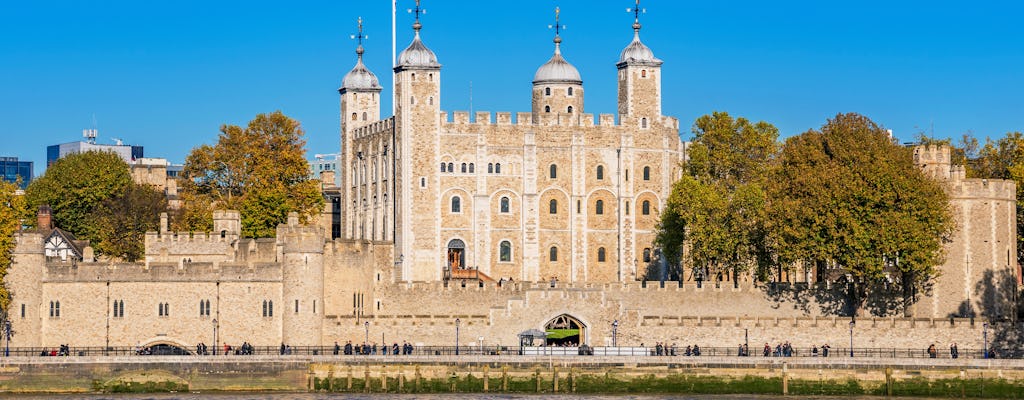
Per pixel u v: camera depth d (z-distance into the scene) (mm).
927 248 141750
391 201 184250
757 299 152500
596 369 132250
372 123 191250
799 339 141125
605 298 143125
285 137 185125
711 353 139250
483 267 181625
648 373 132250
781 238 145875
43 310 139500
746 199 159000
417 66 180500
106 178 184125
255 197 177125
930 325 140125
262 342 139750
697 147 179625
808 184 146000
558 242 183375
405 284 153875
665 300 153125
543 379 132250
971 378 131250
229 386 132000
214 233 150750
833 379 131875
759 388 131875
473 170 181750
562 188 183625
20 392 131000
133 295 139875
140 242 170875
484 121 182250
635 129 185500
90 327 139625
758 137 180125
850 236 142000
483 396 130500
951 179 147500
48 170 189750
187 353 135750
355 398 129500
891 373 131625
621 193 184625
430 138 180750
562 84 192875
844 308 150875
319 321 140625
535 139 183375
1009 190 148625
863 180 144250
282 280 139875
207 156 183000
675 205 167875
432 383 132250
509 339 142625
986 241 146750
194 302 139875
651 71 186000
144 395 130875
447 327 141750
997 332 139500
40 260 139625
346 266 147125
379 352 137125
